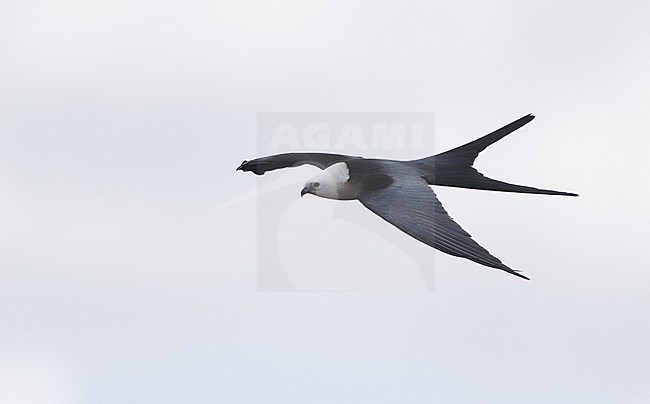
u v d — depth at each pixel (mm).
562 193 14336
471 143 14906
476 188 14547
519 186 14555
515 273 11828
